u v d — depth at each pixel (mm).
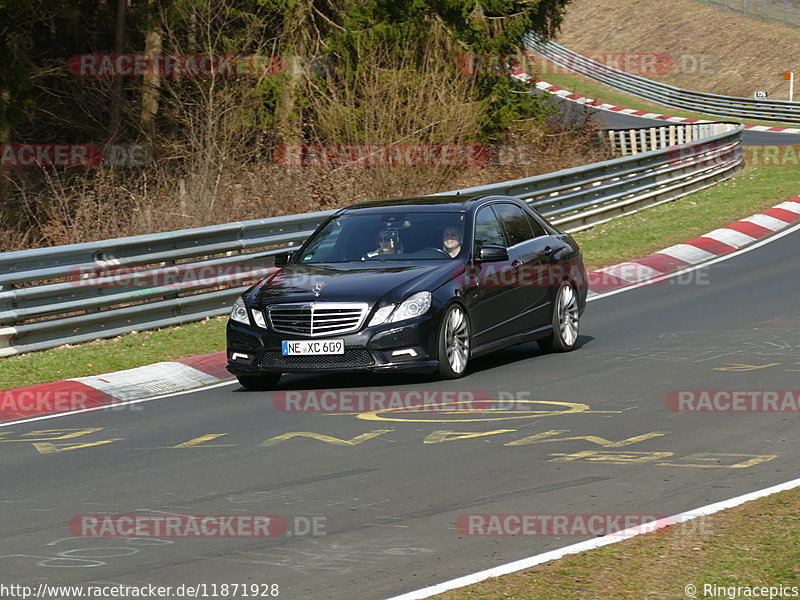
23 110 37125
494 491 9555
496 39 42750
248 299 15469
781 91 88688
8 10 34625
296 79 39188
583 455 10703
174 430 13086
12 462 11805
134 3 42250
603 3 113438
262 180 30578
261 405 14336
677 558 7492
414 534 8414
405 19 39781
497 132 41625
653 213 31625
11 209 34938
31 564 8023
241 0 41469
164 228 27266
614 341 17875
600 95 84000
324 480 10203
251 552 8133
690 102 78312
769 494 9039
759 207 31609
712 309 20188
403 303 14789
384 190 32625
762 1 106750
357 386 15242
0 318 18062
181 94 39062
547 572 7328
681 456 10531
